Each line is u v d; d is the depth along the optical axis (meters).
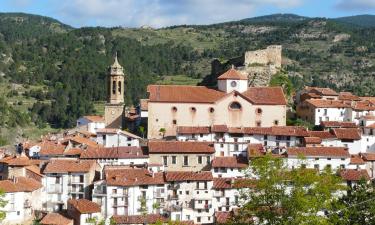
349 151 185.00
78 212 151.75
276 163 77.44
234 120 193.62
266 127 189.00
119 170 163.75
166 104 191.75
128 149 178.75
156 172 166.12
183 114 192.12
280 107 194.62
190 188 161.62
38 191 164.00
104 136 192.38
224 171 169.62
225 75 198.25
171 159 174.00
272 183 75.38
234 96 193.88
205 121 192.88
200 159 173.88
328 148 174.50
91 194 164.75
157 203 159.75
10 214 153.75
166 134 191.50
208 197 161.12
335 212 89.62
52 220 153.12
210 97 194.12
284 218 73.81
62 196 165.38
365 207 98.88
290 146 182.00
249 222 78.94
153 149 174.25
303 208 72.44
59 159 174.50
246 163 170.88
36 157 189.62
